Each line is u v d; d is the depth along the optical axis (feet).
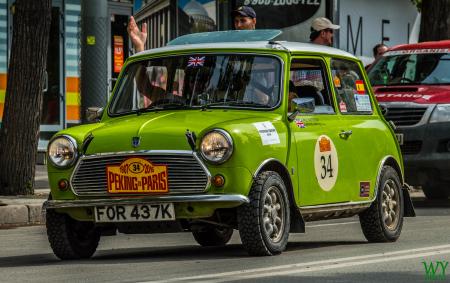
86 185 44.80
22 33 76.74
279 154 45.06
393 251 47.01
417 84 79.05
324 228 61.52
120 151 44.14
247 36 50.24
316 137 47.57
